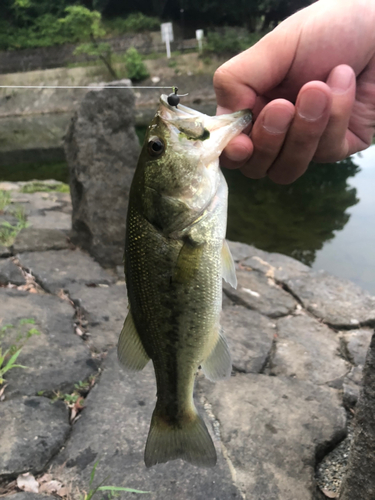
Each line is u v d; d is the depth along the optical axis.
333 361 0.46
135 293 0.21
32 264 0.62
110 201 0.65
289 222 1.11
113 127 0.64
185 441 0.22
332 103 0.20
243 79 0.23
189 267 0.20
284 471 0.32
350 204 1.24
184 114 0.21
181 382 0.22
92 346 0.46
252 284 0.63
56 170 1.81
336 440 0.36
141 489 0.30
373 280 0.77
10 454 0.32
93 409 0.37
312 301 0.59
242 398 0.39
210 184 0.21
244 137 0.22
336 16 0.22
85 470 0.31
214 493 0.30
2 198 0.93
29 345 0.44
